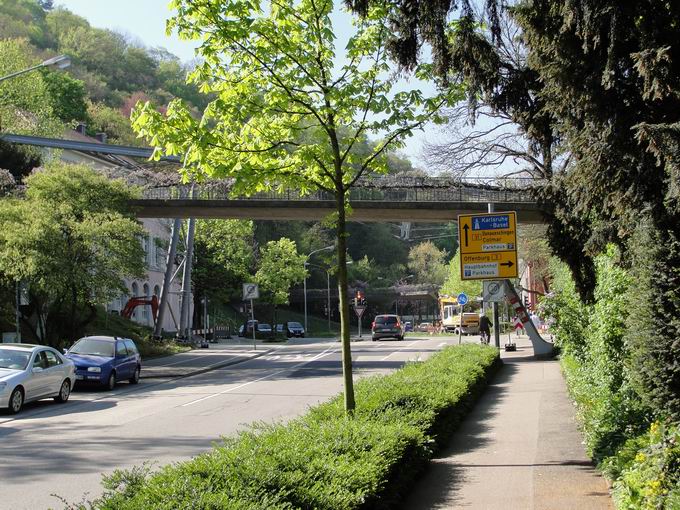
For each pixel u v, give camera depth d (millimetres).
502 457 10164
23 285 31781
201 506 5027
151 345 42406
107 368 23781
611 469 7816
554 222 12508
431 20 10094
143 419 15992
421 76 10742
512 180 27984
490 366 21266
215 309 78875
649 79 7445
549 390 18688
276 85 10180
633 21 7855
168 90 101812
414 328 84250
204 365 33938
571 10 8148
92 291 32375
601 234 9773
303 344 54469
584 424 11281
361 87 10383
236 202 37031
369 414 9922
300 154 10266
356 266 103188
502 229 15773
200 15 9797
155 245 67812
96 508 5258
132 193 35031
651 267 8000
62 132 62531
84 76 91375
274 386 23641
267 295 68938
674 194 7152
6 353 18828
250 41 9977
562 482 8500
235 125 10234
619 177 8297
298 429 8211
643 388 8258
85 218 31875
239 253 66500
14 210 30922
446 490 8266
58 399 19953
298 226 105562
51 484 9250
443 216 37406
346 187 10539
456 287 73000
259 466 6012
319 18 10289
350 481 6355
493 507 7477
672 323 7754
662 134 7043
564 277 20375
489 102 11031
